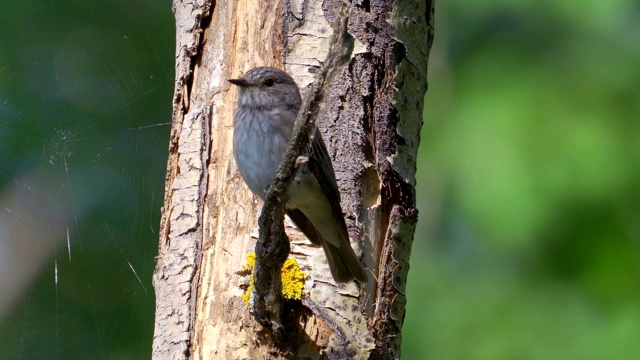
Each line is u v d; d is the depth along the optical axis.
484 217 11.55
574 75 12.33
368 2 6.71
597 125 11.76
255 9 7.16
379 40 6.65
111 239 13.39
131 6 14.41
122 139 13.87
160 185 13.64
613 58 12.45
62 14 14.29
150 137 13.87
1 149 13.66
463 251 12.55
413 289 12.34
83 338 12.98
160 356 6.64
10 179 13.61
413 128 6.75
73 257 13.34
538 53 12.68
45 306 13.16
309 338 6.13
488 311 11.70
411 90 6.75
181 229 6.86
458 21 13.44
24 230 13.39
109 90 14.10
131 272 13.30
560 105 12.02
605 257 11.39
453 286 12.17
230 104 7.11
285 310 6.13
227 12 7.30
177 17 7.64
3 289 13.15
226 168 6.92
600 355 10.99
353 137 6.50
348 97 6.54
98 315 13.05
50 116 13.88
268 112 6.79
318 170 6.31
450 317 11.88
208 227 6.81
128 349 12.98
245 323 6.24
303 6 7.00
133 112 13.99
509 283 11.80
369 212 6.47
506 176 11.52
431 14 7.19
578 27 12.73
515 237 11.45
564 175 11.48
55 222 13.48
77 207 13.57
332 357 6.09
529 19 12.99
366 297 6.32
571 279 11.54
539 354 11.21
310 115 4.98
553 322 11.37
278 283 5.73
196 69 7.37
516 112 11.95
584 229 11.43
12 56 14.01
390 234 6.43
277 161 6.72
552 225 11.45
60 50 14.17
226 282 6.45
